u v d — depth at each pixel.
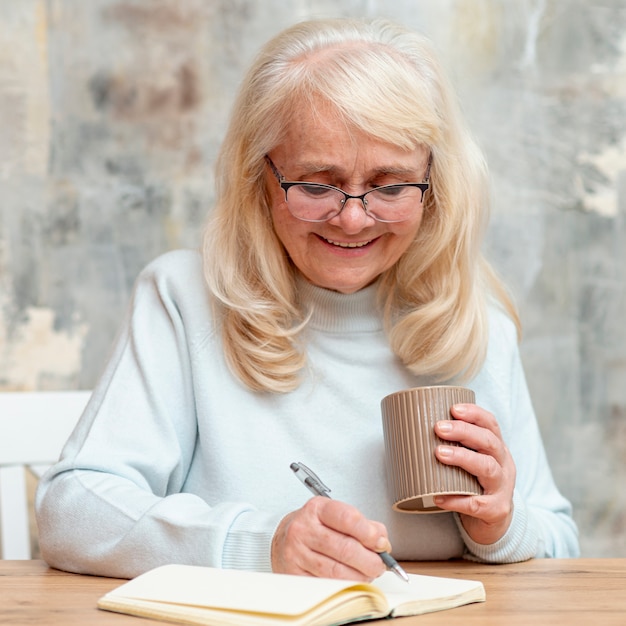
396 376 1.85
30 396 2.21
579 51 3.02
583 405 2.99
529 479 1.93
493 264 2.98
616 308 3.01
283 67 1.68
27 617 1.20
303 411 1.80
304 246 1.70
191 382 1.84
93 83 2.88
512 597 1.34
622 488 2.99
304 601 1.11
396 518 1.76
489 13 2.99
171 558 1.45
